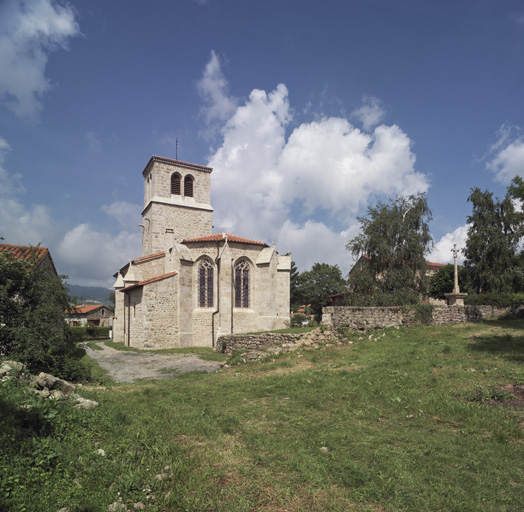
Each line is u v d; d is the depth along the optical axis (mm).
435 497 4660
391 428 7273
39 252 18750
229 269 29641
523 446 6102
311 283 61469
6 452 5031
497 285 36000
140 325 28406
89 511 4180
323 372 12844
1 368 8773
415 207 31297
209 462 5719
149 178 40031
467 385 9734
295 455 6020
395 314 20469
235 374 14516
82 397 9328
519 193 16875
